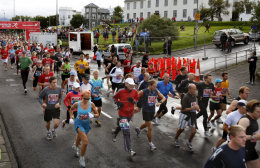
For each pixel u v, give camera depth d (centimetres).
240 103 487
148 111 648
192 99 644
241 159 359
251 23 1911
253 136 445
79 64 1235
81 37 3316
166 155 635
